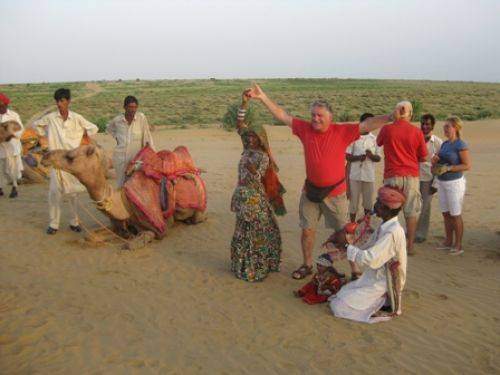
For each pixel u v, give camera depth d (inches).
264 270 269.4
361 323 220.7
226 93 3282.5
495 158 770.2
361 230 234.8
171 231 356.2
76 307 232.5
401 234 218.2
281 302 242.5
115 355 191.5
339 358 192.2
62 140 329.4
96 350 194.9
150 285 261.1
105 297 245.0
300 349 198.7
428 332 212.8
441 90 3390.7
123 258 300.7
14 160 445.4
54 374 177.9
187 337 207.0
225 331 212.7
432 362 189.9
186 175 351.6
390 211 219.6
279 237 273.9
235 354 194.4
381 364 188.2
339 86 4288.9
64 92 325.1
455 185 307.0
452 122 302.0
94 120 1665.8
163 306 236.4
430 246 327.3
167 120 1728.6
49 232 341.1
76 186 333.7
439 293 253.1
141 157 334.6
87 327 213.3
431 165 318.7
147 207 320.5
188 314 228.5
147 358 189.9
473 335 210.5
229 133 1175.0
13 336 203.9
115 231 342.6
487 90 3408.0
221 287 259.8
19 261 291.7
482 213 414.0
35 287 254.5
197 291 254.4
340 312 225.9
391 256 218.8
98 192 304.3
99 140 1015.0
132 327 214.7
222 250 319.9
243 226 268.5
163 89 4040.4
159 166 337.1
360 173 350.6
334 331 213.3
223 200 458.0
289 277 274.7
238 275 270.5
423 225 334.6
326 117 245.8
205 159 742.5
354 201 357.7
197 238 342.6
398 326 217.9
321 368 185.5
